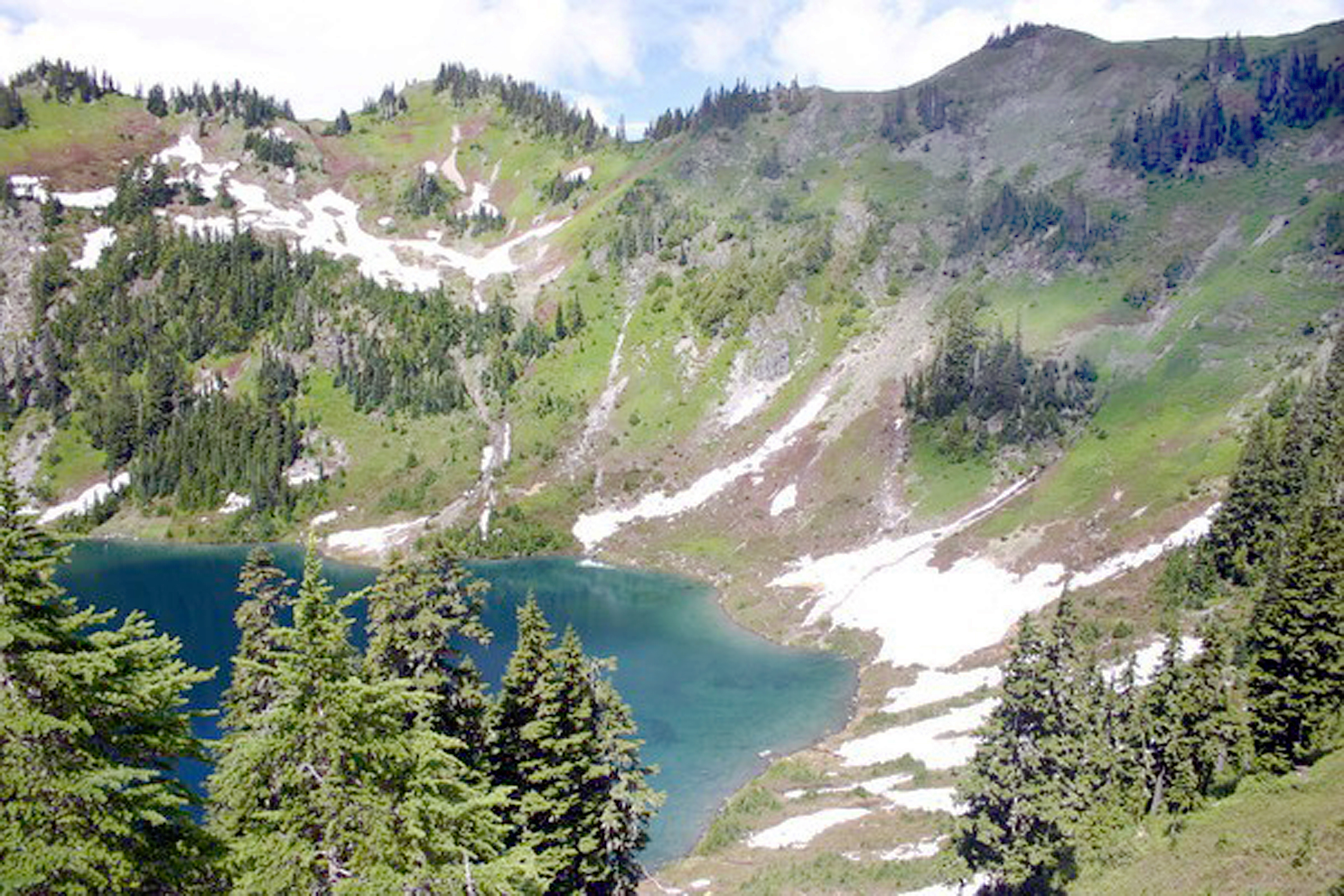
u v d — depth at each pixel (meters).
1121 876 38.41
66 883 14.41
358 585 129.25
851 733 78.19
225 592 122.94
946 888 45.25
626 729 34.88
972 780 39.16
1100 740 48.31
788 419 158.62
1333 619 46.19
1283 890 31.28
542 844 32.62
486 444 169.00
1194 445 106.75
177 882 15.83
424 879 17.02
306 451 169.50
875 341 167.12
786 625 108.56
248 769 17.19
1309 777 42.62
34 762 14.59
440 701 30.05
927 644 93.38
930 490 128.50
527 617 33.56
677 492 152.25
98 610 113.19
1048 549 100.44
